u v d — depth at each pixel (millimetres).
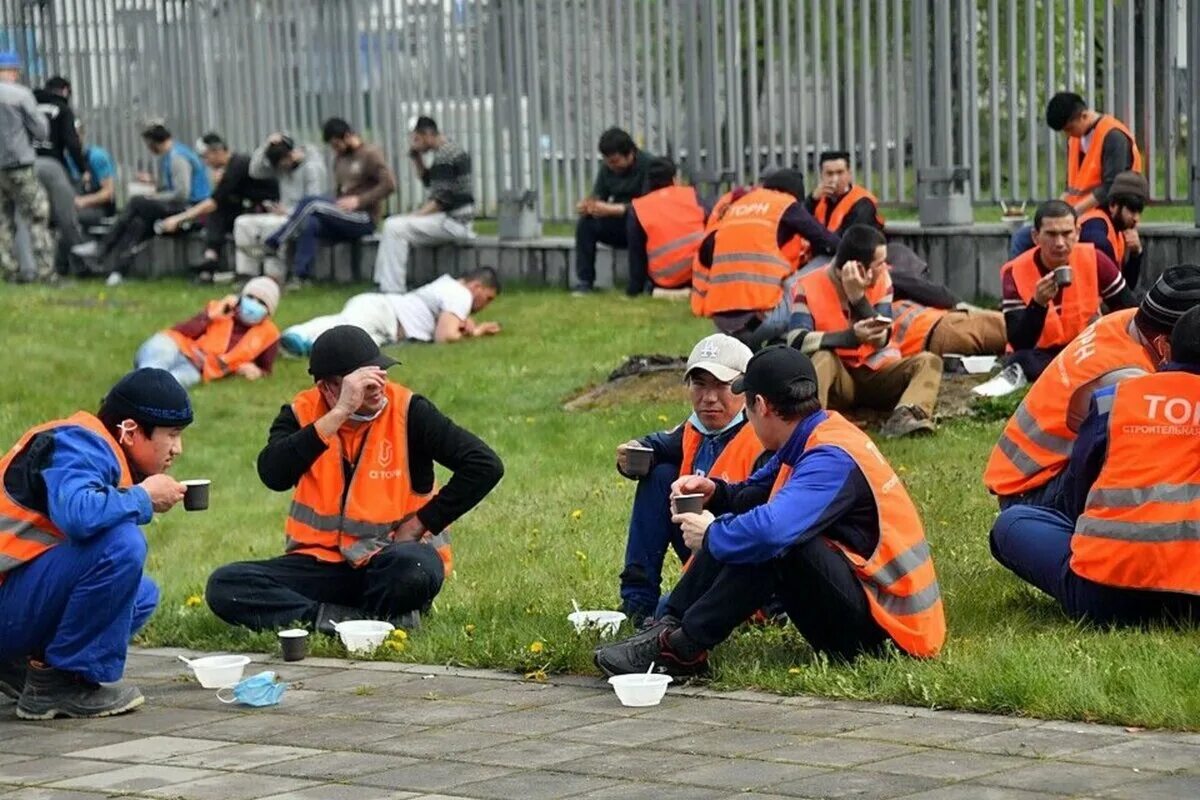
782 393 17891
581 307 44062
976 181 41000
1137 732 15461
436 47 51562
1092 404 19219
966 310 33719
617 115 47844
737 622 17719
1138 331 20484
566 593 22297
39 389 38312
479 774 15250
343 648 20266
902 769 14703
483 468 20875
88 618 17672
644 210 44594
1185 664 16750
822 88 43344
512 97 49688
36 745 16969
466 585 23156
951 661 17391
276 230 51125
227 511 29625
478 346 40781
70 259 56531
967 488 26203
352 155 51594
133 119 59250
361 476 21125
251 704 18047
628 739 16094
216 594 21234
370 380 20625
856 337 29938
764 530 17141
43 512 17719
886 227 41500
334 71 54125
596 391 35375
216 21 56812
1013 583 21156
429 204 49406
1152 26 37938
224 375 39219
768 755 15336
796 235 36781
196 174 55906
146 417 18031
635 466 20125
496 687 18375
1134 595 18781
